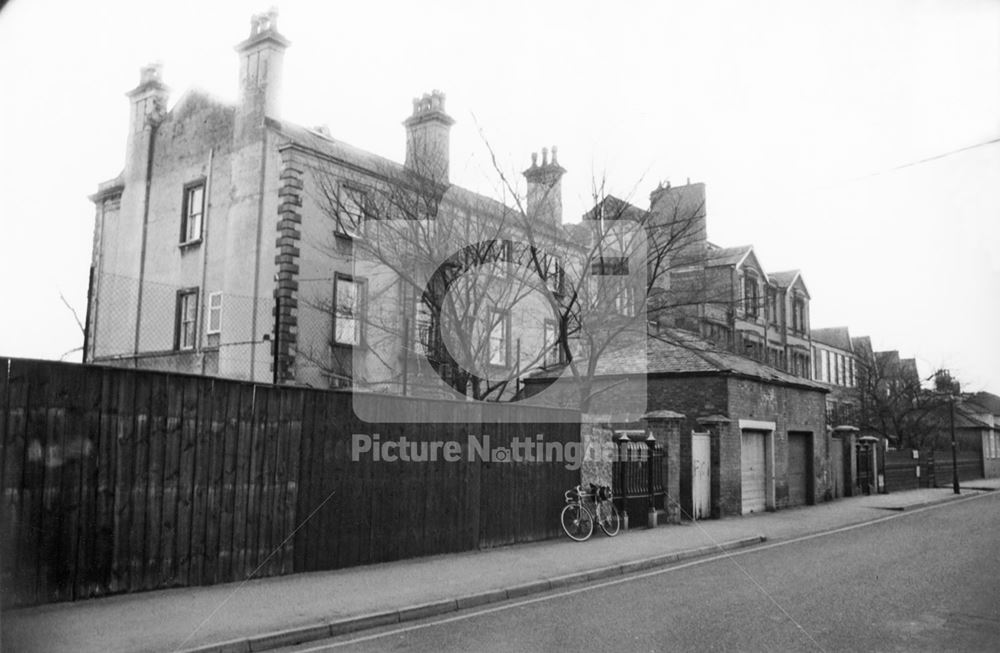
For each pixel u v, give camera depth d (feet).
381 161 71.05
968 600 28.68
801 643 22.58
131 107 80.38
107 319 74.54
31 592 24.48
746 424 65.67
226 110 72.28
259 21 69.92
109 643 21.45
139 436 27.50
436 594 29.27
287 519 32.07
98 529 26.22
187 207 74.08
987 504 81.05
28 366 24.71
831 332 156.04
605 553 40.45
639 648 22.21
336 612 25.88
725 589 31.55
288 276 64.18
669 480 56.39
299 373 62.80
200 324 70.13
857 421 134.72
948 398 132.26
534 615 27.09
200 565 29.07
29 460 24.56
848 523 58.75
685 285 79.00
